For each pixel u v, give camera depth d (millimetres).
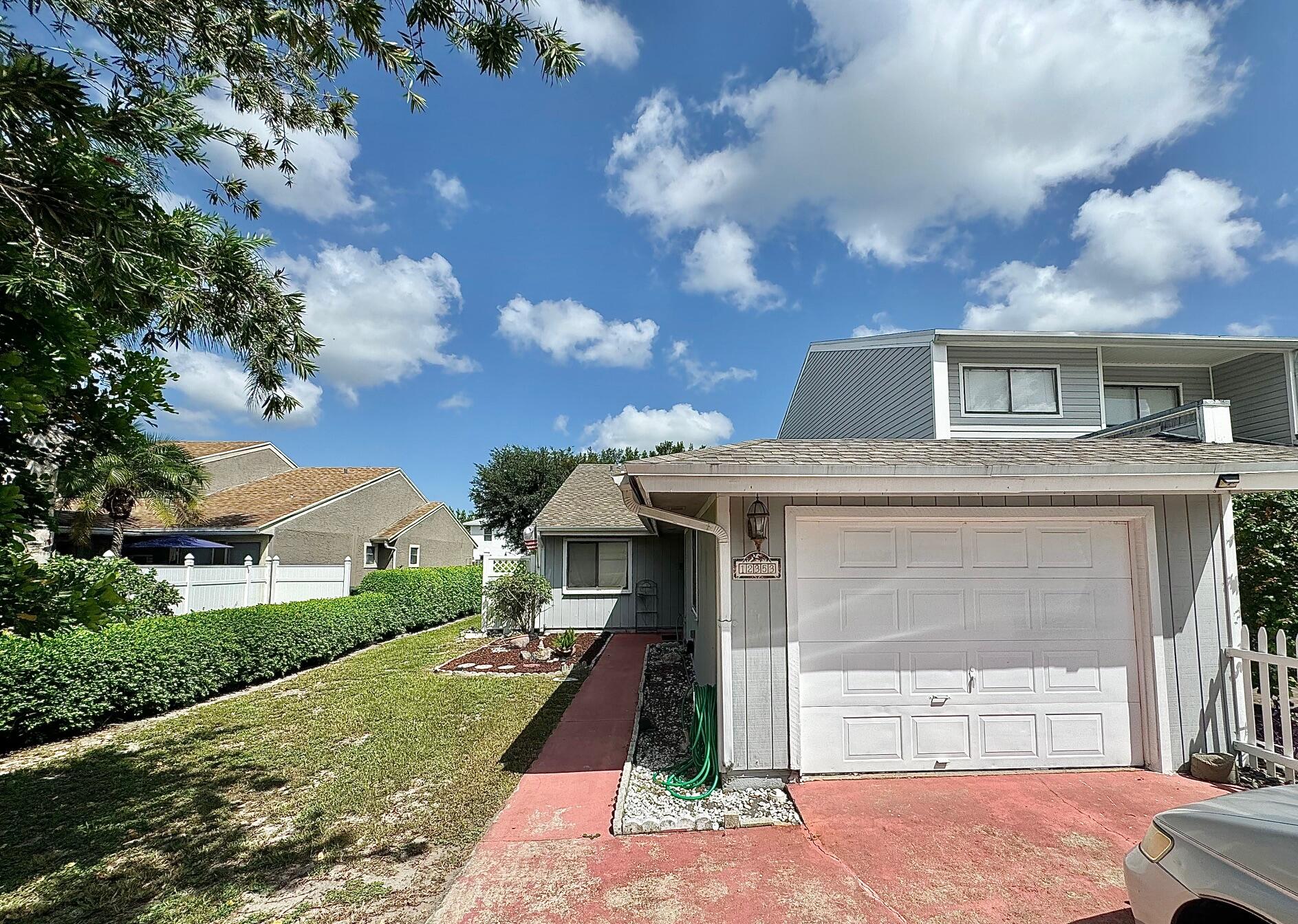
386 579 17328
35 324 2611
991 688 5539
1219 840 2520
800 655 5473
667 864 4043
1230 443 6586
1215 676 5520
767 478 5031
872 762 5434
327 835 4602
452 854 4273
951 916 3412
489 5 3857
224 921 3523
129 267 2887
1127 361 14797
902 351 14484
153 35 3949
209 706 8695
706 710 5688
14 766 6273
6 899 3787
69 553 16344
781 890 3705
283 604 11625
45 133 2545
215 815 4996
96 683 7426
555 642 13039
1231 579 5602
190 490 16797
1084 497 5637
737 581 5422
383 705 8516
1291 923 2172
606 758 6254
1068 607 5645
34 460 2793
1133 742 5547
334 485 23250
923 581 5609
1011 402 13727
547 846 4316
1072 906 3484
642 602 15859
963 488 5090
